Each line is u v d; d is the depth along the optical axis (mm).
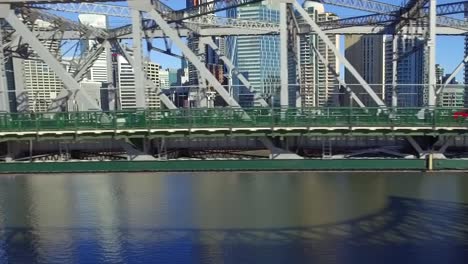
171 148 26078
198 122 24172
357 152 25125
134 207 18969
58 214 18156
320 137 25297
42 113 24641
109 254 14359
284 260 13617
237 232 15953
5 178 24453
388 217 17156
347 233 15711
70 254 14484
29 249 14938
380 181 22266
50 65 27469
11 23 27062
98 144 26250
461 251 14031
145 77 31469
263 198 19797
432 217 17109
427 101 27891
